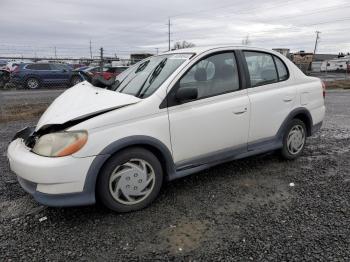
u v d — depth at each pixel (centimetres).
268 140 453
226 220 329
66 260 271
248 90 423
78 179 312
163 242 294
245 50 435
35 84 1945
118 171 335
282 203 362
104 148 318
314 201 366
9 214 349
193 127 372
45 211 354
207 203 365
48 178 306
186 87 361
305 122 505
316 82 516
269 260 266
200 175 444
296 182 419
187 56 394
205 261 267
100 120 321
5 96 1440
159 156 363
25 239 302
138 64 464
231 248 283
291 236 298
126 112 333
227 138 404
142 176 346
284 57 482
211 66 398
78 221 332
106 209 354
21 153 333
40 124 351
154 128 345
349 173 448
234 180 426
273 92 448
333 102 1208
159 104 351
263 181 423
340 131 698
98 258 273
